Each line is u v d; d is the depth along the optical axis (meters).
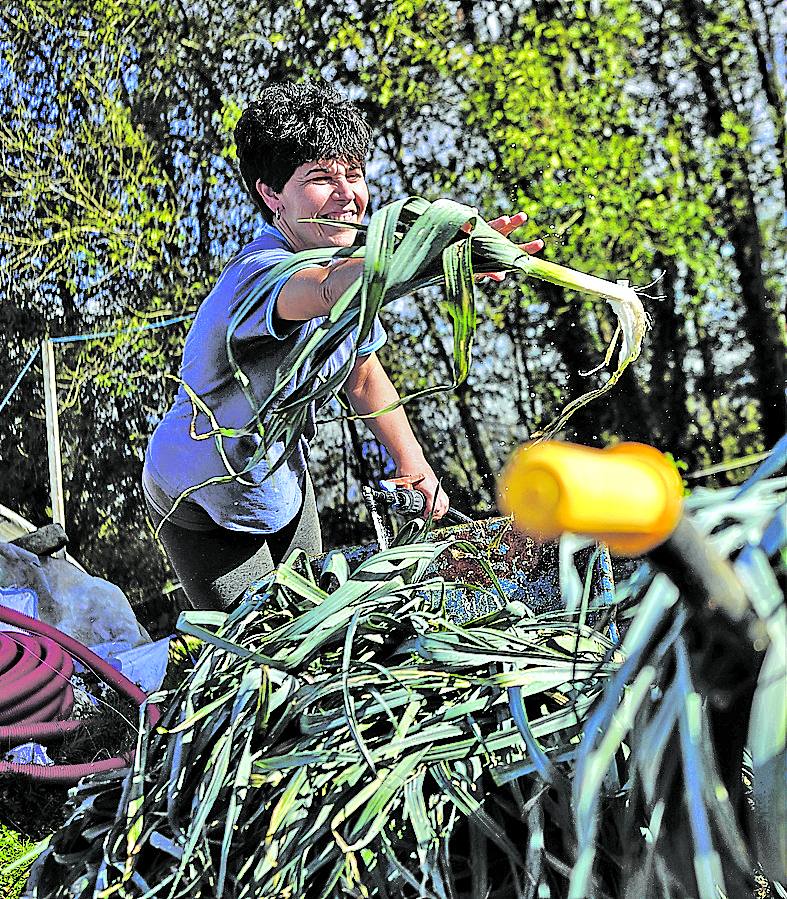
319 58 5.55
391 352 5.50
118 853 0.83
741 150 5.33
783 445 0.66
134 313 5.85
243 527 1.97
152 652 3.36
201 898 0.80
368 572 0.93
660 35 5.34
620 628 0.80
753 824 0.65
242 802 0.81
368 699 0.81
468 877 0.79
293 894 0.75
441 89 5.41
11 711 2.52
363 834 0.75
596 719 0.61
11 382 5.62
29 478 5.55
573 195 5.29
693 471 5.43
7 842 1.90
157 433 2.01
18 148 5.86
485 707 0.79
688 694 0.59
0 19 5.84
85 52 5.85
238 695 0.84
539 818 0.72
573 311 5.38
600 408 5.48
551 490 0.41
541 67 5.27
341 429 5.37
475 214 0.86
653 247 5.33
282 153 1.88
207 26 5.68
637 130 5.38
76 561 5.51
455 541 0.99
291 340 1.61
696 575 0.53
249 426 0.93
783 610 0.56
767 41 5.27
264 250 1.86
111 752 2.44
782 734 0.55
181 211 5.87
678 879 0.66
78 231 5.87
